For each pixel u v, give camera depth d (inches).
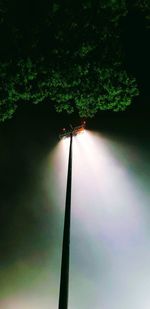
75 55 433.4
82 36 421.7
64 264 316.2
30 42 422.0
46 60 436.8
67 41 425.1
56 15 405.7
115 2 389.7
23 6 401.7
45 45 430.0
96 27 417.1
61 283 300.0
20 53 427.8
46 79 453.1
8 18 404.2
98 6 398.0
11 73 436.8
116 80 460.4
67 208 388.5
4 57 424.5
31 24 411.2
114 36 438.3
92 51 444.5
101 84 462.9
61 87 469.1
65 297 289.1
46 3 399.2
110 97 470.3
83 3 394.6
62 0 398.0
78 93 471.2
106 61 449.1
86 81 462.9
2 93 452.8
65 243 338.6
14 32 413.4
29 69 435.8
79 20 408.8
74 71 446.9
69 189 432.8
